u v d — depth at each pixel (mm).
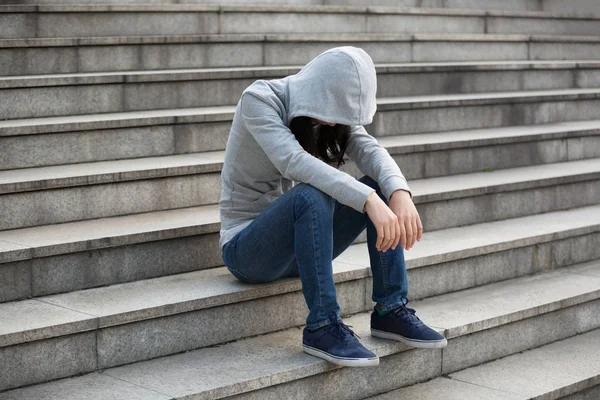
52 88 5164
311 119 3459
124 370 3340
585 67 7707
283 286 3793
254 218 3691
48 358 3211
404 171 5430
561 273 4910
